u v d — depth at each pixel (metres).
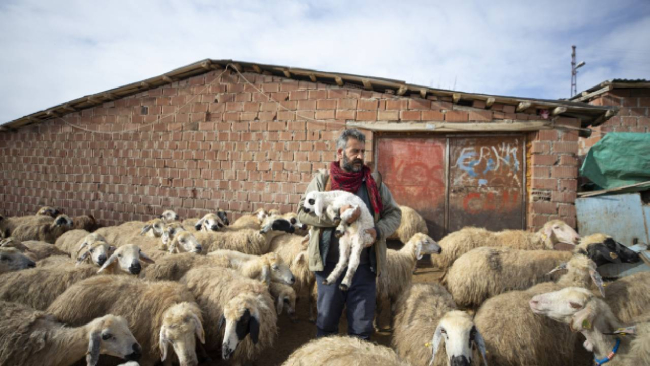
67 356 3.16
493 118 7.29
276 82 8.67
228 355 3.32
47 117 11.20
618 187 6.60
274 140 8.67
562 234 5.99
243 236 6.48
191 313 3.46
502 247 5.31
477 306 4.91
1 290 4.16
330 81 8.17
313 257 2.94
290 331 4.81
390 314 5.16
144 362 3.69
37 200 11.39
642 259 5.42
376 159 8.09
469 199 7.64
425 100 7.62
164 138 9.73
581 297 3.13
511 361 3.34
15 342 3.05
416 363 3.35
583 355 4.10
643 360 2.81
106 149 10.41
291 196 8.52
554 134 6.97
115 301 3.77
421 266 7.61
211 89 9.27
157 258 5.72
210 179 9.24
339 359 2.25
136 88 9.80
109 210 10.34
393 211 3.15
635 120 9.41
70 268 4.54
